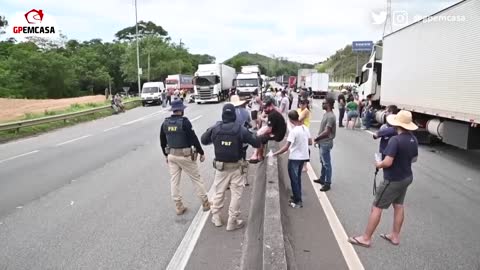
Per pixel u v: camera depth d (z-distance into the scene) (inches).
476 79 361.1
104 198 290.0
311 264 184.1
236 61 5556.1
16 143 602.5
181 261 187.5
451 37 408.2
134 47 3073.3
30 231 227.0
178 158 246.4
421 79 490.3
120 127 786.8
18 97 2229.3
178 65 3088.1
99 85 3336.6
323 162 307.9
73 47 3900.1
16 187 326.6
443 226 234.5
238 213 225.9
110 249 201.5
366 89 761.0
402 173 194.5
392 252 198.2
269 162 311.3
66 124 834.2
